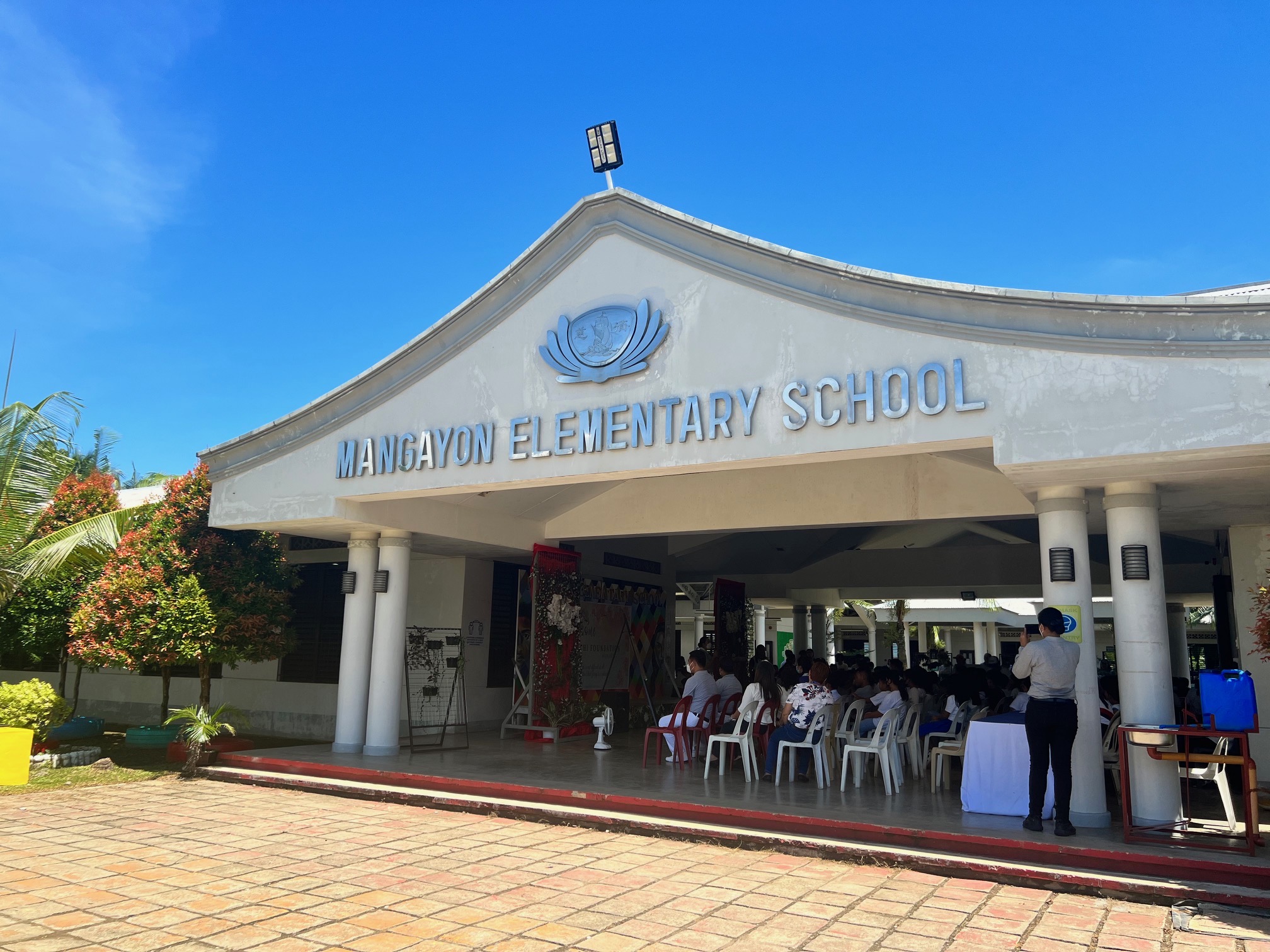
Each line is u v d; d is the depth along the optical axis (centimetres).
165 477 3117
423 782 999
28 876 661
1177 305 688
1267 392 658
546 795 919
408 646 1311
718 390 872
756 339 859
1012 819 779
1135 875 645
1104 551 1628
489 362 1025
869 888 650
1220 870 624
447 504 1266
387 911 581
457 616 1484
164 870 681
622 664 1688
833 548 2005
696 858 738
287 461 1176
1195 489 821
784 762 1141
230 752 1209
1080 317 726
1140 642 760
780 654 3784
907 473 1135
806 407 824
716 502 1277
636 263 941
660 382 905
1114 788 1031
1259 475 759
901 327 795
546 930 548
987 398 751
